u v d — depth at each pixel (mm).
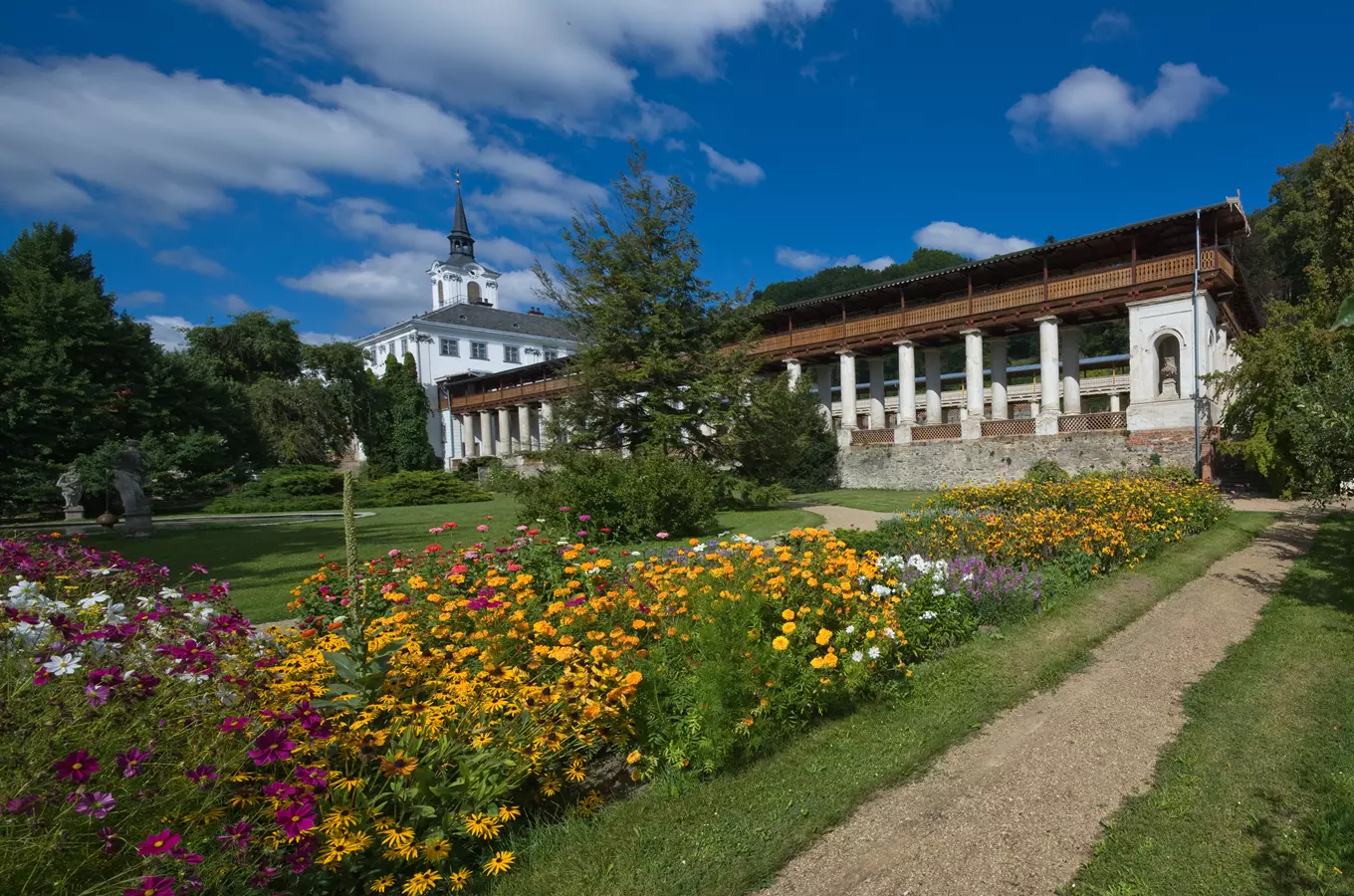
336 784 2350
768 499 19094
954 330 27828
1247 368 16688
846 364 31406
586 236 19547
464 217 82625
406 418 51219
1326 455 7320
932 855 2973
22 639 2582
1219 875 2775
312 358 46719
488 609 4105
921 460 27969
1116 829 3109
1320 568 8867
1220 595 7684
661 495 13188
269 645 3293
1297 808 3225
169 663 2521
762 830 3078
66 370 26391
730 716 3598
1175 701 4668
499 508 26516
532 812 3160
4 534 11180
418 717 2768
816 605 4652
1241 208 21578
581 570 5688
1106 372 40125
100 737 2189
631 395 19812
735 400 19203
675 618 4324
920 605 5609
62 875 1893
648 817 3156
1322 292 16203
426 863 2549
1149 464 22094
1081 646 5789
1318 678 4910
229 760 2213
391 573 6102
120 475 16922
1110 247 24672
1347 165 18875
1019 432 25625
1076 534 8469
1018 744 4051
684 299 19859
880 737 4027
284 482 31953
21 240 30703
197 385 32781
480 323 69125
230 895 2105
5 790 1865
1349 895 2611
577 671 3244
